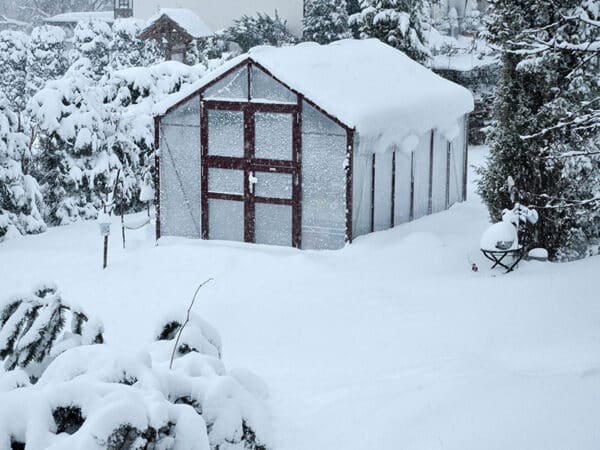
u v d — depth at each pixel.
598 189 15.25
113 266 16.62
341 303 12.65
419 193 19.30
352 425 6.49
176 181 18.03
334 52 20.00
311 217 16.94
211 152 17.59
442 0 39.38
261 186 17.31
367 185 17.17
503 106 15.91
